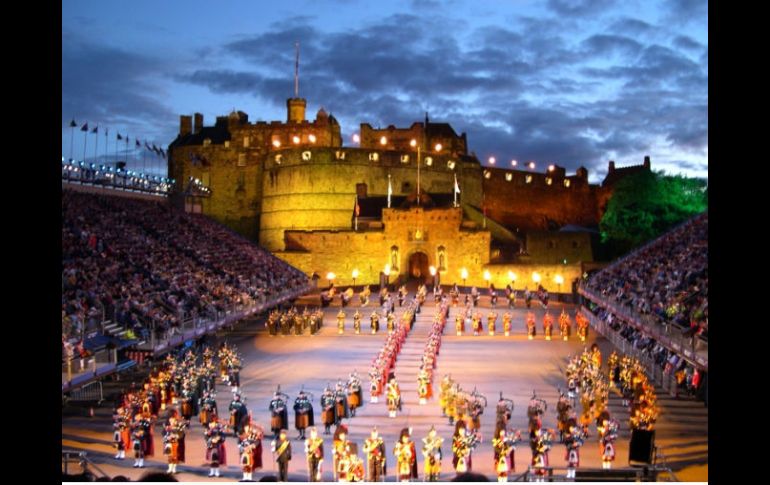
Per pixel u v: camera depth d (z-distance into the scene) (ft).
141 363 188.55
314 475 117.29
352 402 163.22
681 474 113.70
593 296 301.43
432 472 116.57
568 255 483.10
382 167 502.79
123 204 364.99
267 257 405.59
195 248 347.36
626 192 497.05
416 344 254.47
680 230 332.60
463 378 198.18
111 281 240.94
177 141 542.57
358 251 440.86
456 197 465.88
